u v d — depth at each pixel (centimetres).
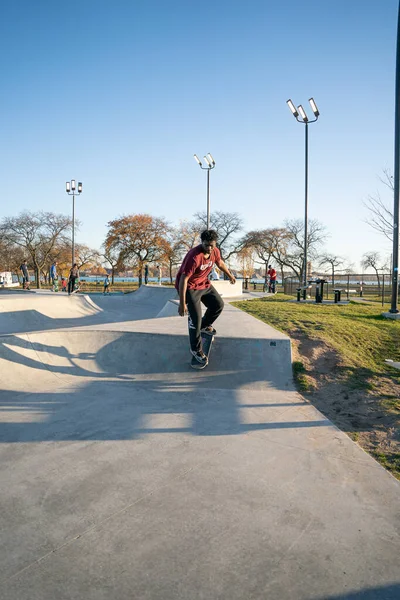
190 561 210
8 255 5053
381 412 440
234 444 355
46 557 211
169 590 190
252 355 579
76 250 5506
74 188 3384
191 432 380
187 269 488
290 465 318
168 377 555
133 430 383
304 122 1820
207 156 2597
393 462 330
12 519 244
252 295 2159
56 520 243
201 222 4903
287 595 188
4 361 539
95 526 238
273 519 247
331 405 464
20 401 464
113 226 4666
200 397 483
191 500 266
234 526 239
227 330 682
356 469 314
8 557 210
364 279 3381
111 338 625
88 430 382
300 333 725
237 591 190
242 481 292
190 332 532
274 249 5012
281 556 215
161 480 292
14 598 183
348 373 561
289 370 559
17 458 325
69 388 514
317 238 5044
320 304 1468
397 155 1062
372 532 237
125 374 574
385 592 191
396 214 1080
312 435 378
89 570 202
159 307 1900
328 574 202
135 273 5519
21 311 1270
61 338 610
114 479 292
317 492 279
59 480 291
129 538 227
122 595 187
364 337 759
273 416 424
